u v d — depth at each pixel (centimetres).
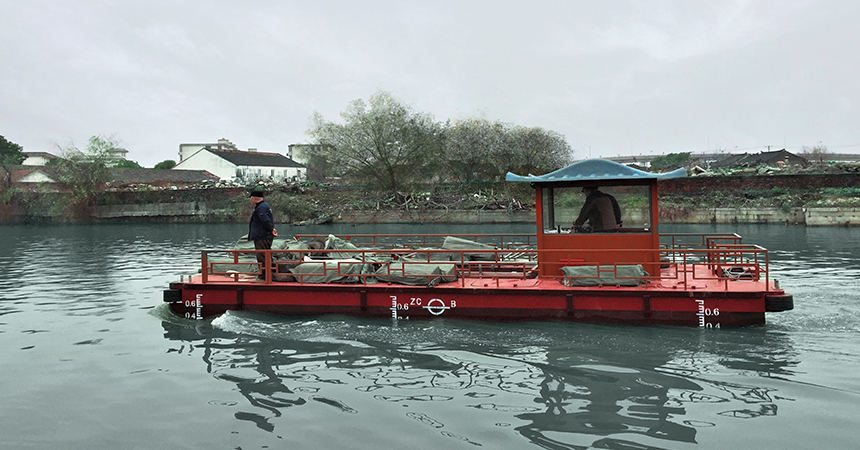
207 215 4688
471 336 791
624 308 809
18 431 530
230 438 507
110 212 4884
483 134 4709
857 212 3059
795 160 6419
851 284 1200
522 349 738
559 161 4691
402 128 4566
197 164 7394
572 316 826
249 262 954
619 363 679
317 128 4684
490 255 1058
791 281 1251
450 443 488
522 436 500
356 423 532
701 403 564
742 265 826
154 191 4853
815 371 642
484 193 4475
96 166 4906
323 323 866
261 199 973
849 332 784
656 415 539
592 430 509
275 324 873
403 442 492
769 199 3578
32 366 723
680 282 853
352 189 4809
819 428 504
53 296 1247
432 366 688
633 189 861
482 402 577
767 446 474
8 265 1856
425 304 866
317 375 665
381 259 1080
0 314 1049
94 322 968
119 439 509
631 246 862
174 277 1551
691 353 705
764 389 596
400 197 4572
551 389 609
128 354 764
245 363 713
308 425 530
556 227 894
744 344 732
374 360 713
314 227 3931
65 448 493
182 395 612
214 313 930
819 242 2255
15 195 4906
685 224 3538
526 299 834
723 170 4528
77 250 2397
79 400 605
